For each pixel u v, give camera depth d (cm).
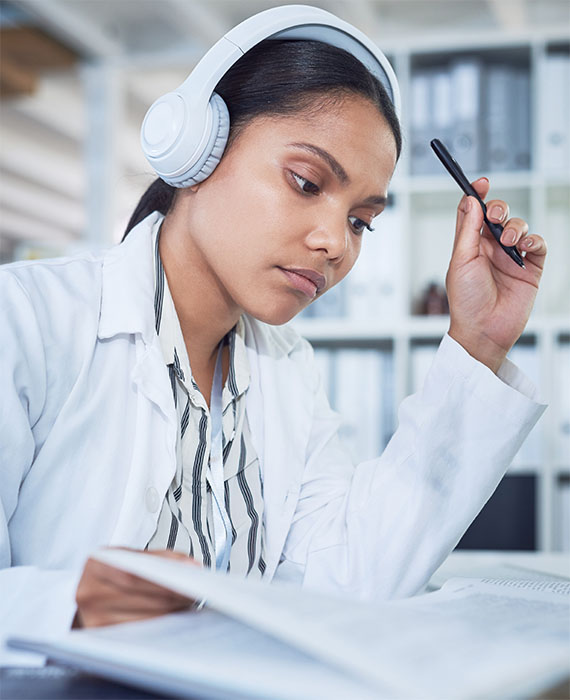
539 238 82
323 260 73
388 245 291
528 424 77
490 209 82
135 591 47
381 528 80
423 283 317
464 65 285
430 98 289
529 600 54
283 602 40
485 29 329
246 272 74
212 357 89
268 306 74
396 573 79
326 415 102
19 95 345
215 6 315
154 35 336
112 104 336
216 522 81
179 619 45
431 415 78
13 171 360
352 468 97
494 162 288
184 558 49
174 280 83
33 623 46
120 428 73
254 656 37
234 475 86
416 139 290
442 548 79
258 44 76
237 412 89
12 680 41
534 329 280
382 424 279
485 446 77
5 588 49
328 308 294
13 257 270
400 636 38
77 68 337
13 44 335
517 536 273
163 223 86
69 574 51
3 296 69
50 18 311
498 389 76
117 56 335
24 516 69
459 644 38
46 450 69
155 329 78
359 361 280
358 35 81
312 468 94
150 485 73
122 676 38
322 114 72
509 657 37
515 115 288
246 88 74
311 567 84
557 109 283
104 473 71
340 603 43
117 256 83
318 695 32
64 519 70
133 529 70
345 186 73
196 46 333
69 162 349
